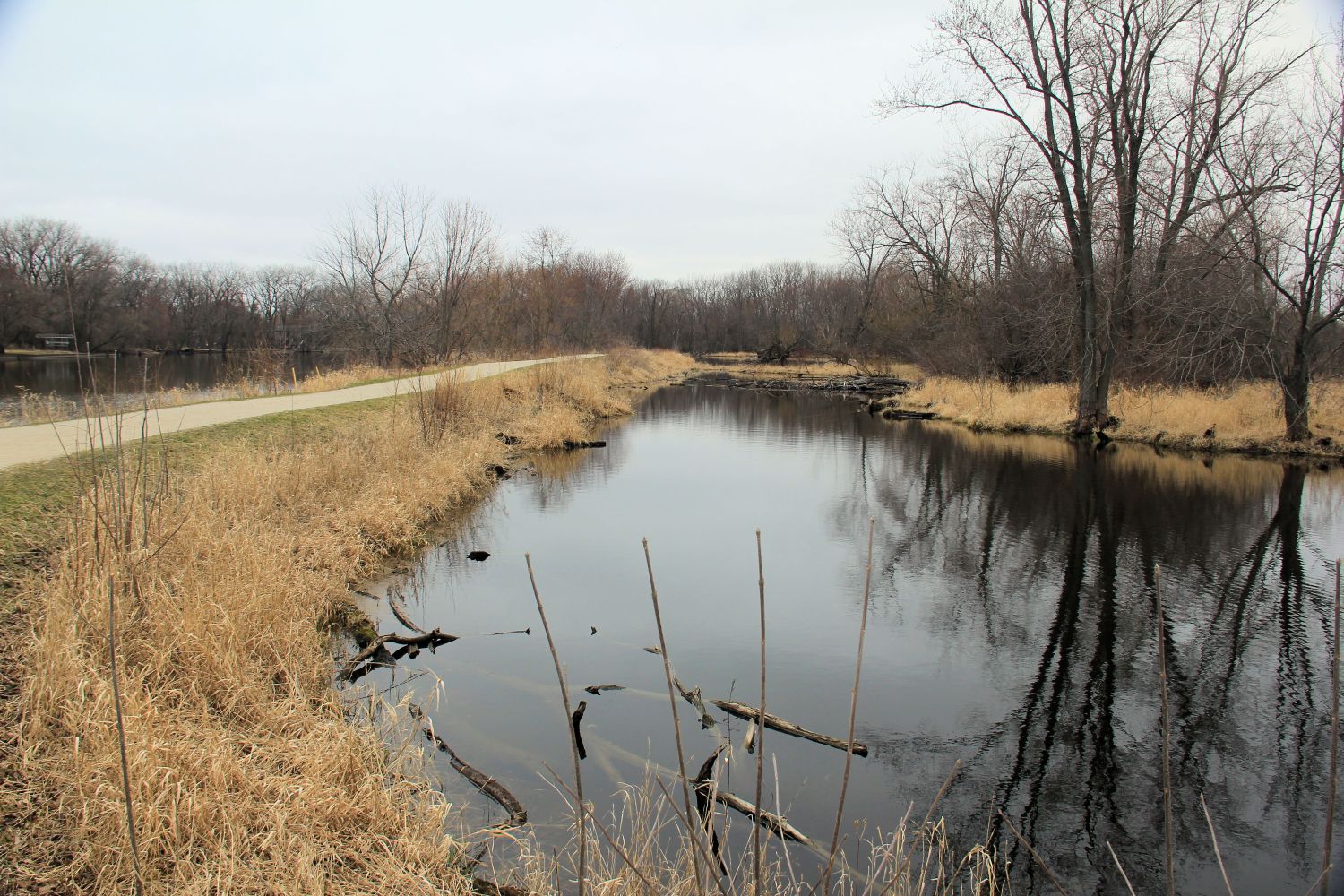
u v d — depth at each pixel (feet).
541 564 29.86
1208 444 55.31
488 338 127.85
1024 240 89.40
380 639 21.01
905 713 18.66
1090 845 13.98
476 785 14.62
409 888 11.18
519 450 56.34
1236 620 24.59
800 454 58.85
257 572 19.94
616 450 59.67
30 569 19.01
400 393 58.70
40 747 12.91
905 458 56.70
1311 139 48.62
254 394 62.49
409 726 16.56
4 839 11.14
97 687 13.61
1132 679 20.62
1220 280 55.77
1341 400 57.26
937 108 61.62
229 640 16.44
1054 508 40.04
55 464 26.35
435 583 27.07
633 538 33.94
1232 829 14.53
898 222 120.37
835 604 26.27
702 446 62.85
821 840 13.61
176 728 13.74
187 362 142.41
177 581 17.98
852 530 36.22
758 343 222.89
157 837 11.19
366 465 35.58
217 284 203.31
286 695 16.42
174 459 30.07
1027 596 27.07
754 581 28.58
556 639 22.57
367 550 28.09
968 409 80.28
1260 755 16.93
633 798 14.32
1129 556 31.42
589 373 104.01
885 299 151.23
